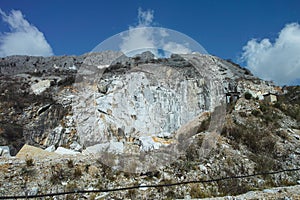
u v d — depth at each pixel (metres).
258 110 12.77
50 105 17.39
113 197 5.72
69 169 6.48
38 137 14.48
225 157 8.10
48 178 6.12
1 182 5.80
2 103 17.94
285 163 8.57
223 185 6.64
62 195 5.63
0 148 7.81
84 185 6.04
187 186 6.39
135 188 5.96
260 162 8.23
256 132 10.30
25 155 7.32
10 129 14.43
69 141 13.59
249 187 6.67
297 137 10.79
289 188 6.23
